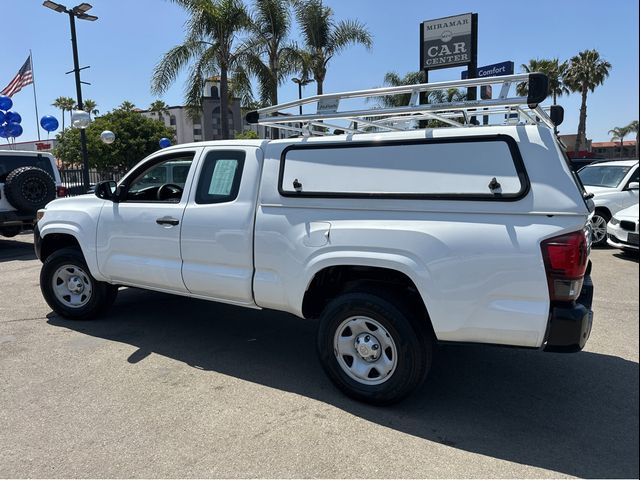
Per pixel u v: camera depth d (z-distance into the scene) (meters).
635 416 3.29
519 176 2.90
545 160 2.87
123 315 5.46
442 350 4.46
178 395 3.58
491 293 2.95
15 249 10.42
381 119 4.12
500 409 3.39
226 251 3.92
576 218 2.80
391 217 3.24
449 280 3.03
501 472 2.69
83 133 16.38
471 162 3.04
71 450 2.90
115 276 4.75
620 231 8.15
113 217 4.64
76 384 3.75
